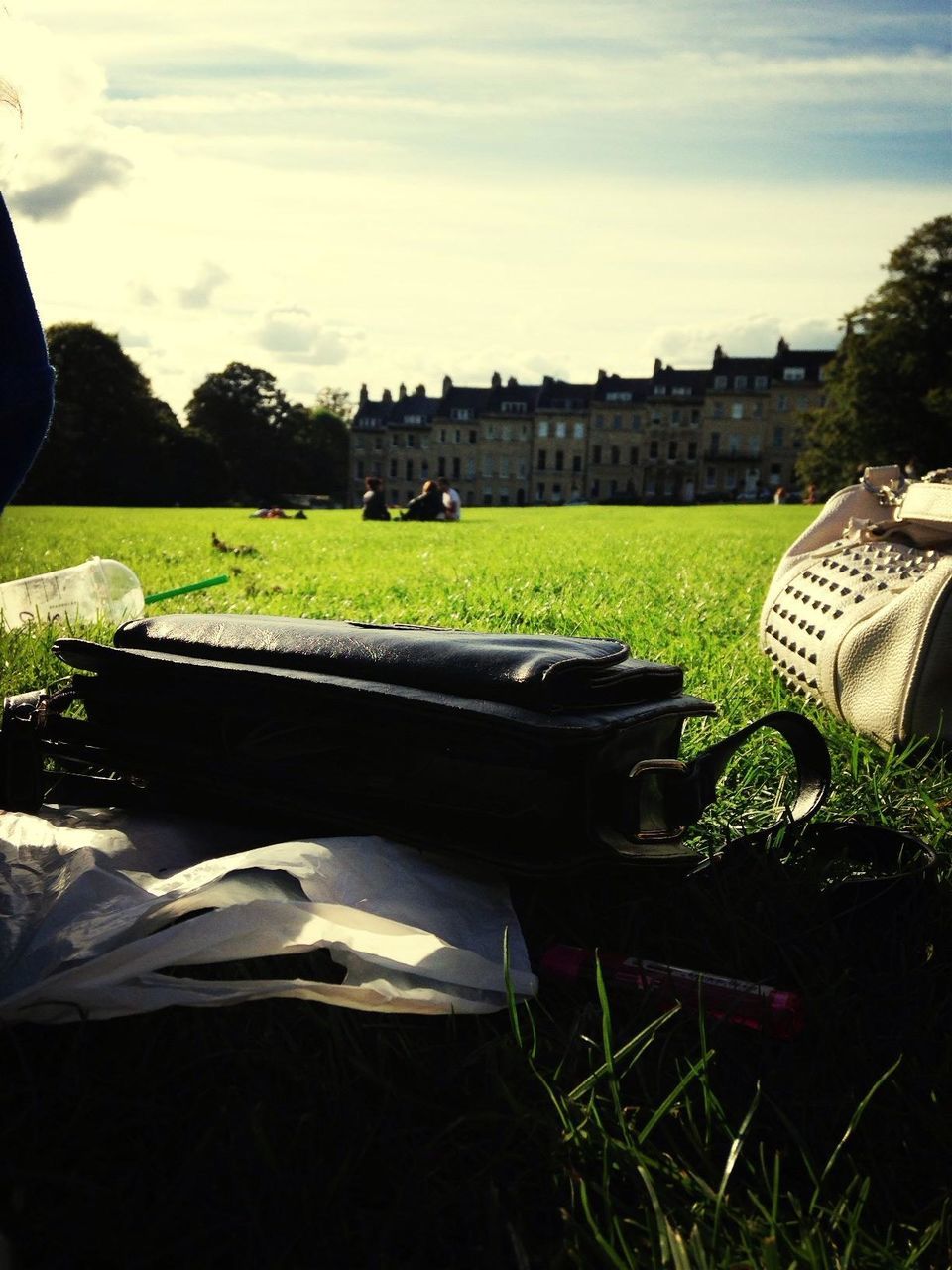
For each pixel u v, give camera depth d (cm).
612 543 1542
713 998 141
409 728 160
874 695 279
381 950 140
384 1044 129
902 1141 116
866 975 149
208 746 182
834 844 195
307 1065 124
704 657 421
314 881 149
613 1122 118
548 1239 104
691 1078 117
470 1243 101
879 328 6197
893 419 6172
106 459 8356
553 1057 132
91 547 1170
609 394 12138
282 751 174
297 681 166
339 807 170
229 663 181
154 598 488
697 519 3209
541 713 154
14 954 134
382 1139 112
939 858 199
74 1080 119
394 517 3142
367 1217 102
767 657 378
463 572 895
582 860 156
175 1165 109
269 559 1077
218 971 144
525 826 157
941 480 300
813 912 167
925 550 305
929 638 266
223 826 189
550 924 171
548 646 167
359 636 178
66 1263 96
